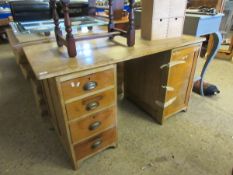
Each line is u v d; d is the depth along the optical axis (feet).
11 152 4.55
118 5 6.58
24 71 5.13
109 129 4.17
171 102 5.12
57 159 4.35
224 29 12.03
